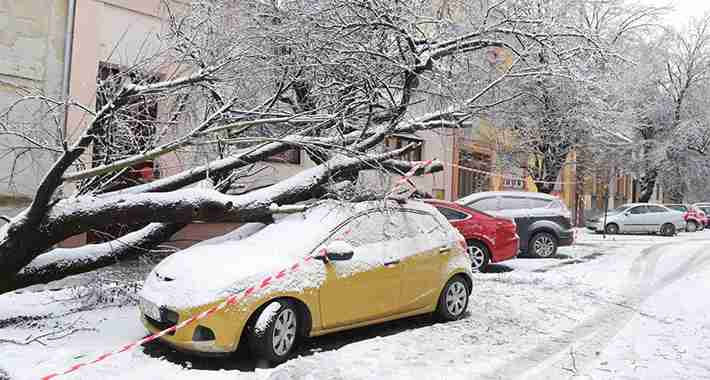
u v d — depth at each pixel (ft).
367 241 19.92
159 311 16.75
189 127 23.75
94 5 34.55
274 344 16.66
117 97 18.30
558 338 20.77
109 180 22.15
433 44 27.37
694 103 103.04
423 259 21.25
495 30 26.61
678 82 102.99
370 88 25.05
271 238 19.58
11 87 31.91
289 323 17.22
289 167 43.11
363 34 25.57
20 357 16.46
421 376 16.03
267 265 17.38
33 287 25.84
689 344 20.02
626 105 57.93
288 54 22.85
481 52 31.27
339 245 18.31
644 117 89.81
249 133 25.96
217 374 15.56
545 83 34.73
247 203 21.66
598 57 29.35
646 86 77.92
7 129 19.99
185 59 22.11
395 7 25.23
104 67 25.21
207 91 23.47
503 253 36.96
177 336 16.14
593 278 34.86
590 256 47.50
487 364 17.37
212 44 21.74
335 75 24.86
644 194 107.96
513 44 29.40
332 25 24.17
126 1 35.76
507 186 72.33
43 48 33.04
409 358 17.69
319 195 24.07
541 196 45.57
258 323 16.48
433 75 26.50
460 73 29.32
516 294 28.99
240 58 20.44
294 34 22.61
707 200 120.67
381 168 22.65
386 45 26.55
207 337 16.02
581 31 28.60
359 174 24.53
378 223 20.51
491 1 28.43
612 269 38.91
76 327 19.61
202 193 20.95
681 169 104.42
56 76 33.42
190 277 16.96
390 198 21.76
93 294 23.11
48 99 19.80
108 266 24.30
